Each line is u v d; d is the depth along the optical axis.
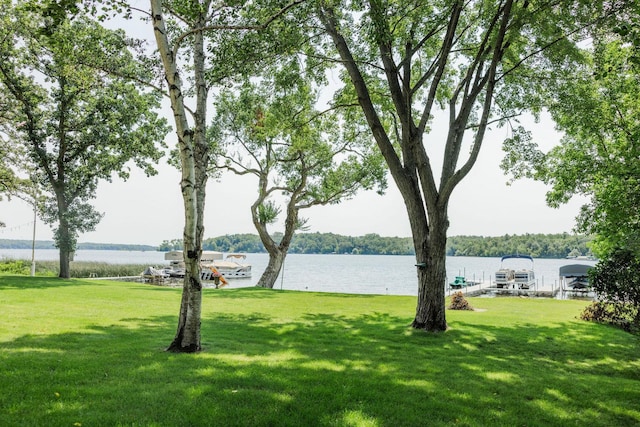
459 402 5.99
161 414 4.98
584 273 42.50
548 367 8.73
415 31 13.45
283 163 31.36
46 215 29.08
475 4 14.12
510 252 140.00
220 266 65.25
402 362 8.34
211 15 9.70
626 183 9.92
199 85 9.28
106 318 12.16
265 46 11.40
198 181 8.84
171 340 9.45
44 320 11.21
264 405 5.44
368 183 31.33
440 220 12.52
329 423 5.01
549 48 12.23
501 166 14.76
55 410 4.96
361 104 13.27
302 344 9.87
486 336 11.62
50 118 28.14
